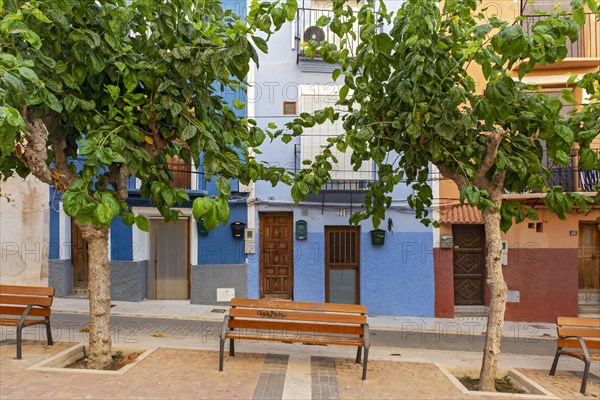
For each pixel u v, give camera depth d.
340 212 10.50
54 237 10.52
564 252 10.23
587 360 5.17
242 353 6.03
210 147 4.50
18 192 10.55
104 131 4.52
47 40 4.57
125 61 4.79
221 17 5.62
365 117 5.74
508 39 3.79
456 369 5.76
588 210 5.40
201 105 5.18
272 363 5.57
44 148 4.86
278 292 10.70
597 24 10.25
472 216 10.20
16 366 4.98
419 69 4.54
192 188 10.39
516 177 5.38
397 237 10.48
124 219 4.52
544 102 4.83
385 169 6.20
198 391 4.45
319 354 6.21
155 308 9.88
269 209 10.51
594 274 10.60
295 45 10.61
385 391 4.73
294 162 10.48
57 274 10.49
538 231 10.34
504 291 5.09
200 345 6.42
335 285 10.70
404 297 10.41
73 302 9.93
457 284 10.80
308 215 10.51
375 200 6.25
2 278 10.47
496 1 10.52
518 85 5.17
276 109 10.58
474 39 4.63
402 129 5.27
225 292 10.41
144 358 5.48
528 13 10.45
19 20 3.69
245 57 4.20
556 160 4.81
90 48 4.43
